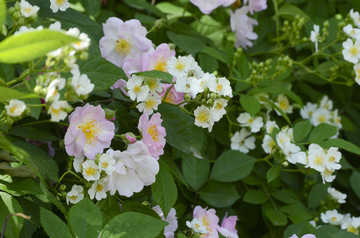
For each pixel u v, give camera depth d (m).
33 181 0.88
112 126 0.89
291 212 1.07
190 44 1.09
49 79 0.79
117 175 0.90
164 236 0.92
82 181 0.90
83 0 1.12
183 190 1.04
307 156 1.03
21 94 0.75
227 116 1.09
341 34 1.11
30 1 0.97
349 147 1.04
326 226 0.98
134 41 0.97
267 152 1.06
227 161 1.07
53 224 0.84
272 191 1.11
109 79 0.90
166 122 0.97
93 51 0.94
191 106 1.04
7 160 0.87
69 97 0.80
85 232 0.84
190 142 0.97
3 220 0.84
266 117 1.14
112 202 0.93
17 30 0.85
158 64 0.96
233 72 1.14
